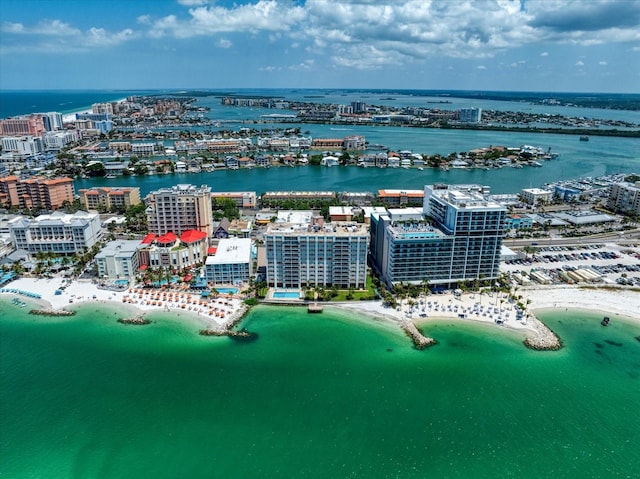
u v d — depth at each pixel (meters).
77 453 181.62
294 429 193.25
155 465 175.75
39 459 178.88
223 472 172.50
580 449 184.75
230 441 187.12
